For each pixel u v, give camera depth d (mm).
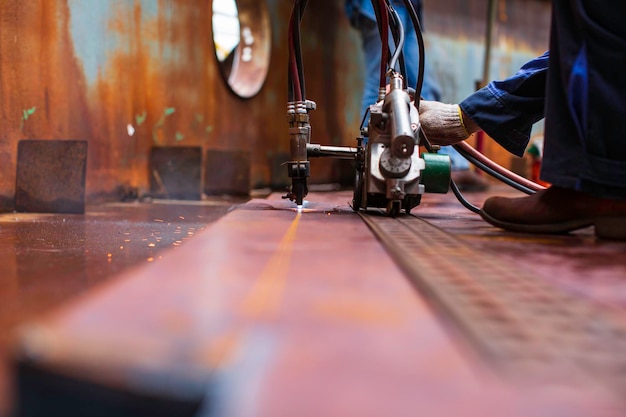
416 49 3969
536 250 1028
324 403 335
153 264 771
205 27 4137
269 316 520
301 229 1210
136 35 3377
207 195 3859
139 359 388
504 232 1313
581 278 779
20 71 2492
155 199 3432
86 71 2939
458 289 655
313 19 5512
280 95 5254
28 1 2523
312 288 640
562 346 465
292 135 1761
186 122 3920
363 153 1724
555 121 1169
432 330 484
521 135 1686
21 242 1535
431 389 357
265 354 417
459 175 5000
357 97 6219
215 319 501
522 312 567
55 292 901
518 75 1650
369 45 4664
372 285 661
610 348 464
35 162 2449
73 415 381
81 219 2213
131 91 3340
